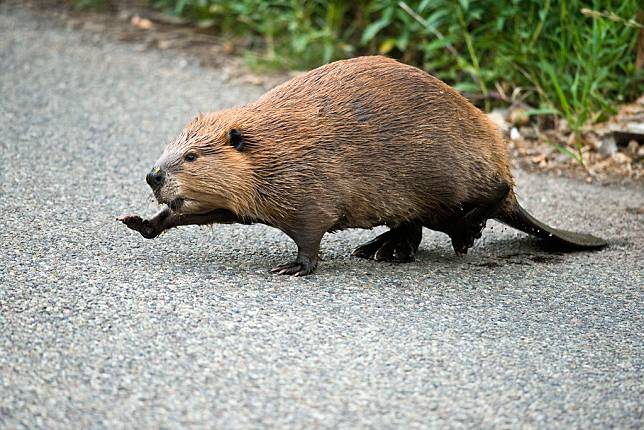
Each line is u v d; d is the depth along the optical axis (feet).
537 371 21.72
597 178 38.11
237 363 21.17
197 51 51.44
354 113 26.94
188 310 23.76
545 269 28.76
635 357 22.80
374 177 26.96
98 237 29.01
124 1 58.23
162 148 38.65
